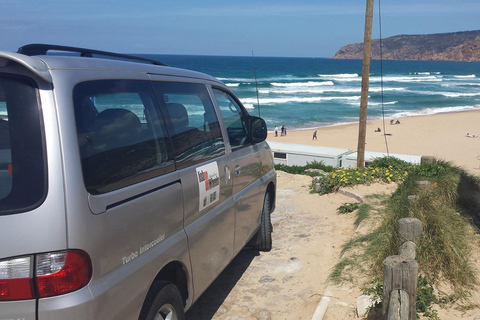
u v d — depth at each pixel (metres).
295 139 43.31
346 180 8.91
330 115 59.31
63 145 2.12
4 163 2.07
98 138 2.37
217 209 3.71
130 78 2.85
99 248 2.19
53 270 2.00
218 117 3.99
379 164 10.19
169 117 3.14
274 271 5.09
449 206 5.60
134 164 2.60
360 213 6.79
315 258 5.43
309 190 9.58
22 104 2.10
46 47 2.74
